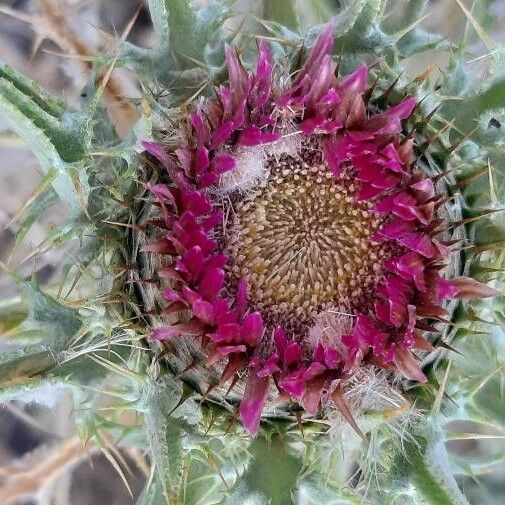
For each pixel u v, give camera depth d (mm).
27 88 115
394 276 123
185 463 125
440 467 121
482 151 134
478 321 131
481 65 167
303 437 124
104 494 197
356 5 128
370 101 127
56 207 181
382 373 123
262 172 125
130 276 126
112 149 123
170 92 133
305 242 125
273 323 124
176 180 121
